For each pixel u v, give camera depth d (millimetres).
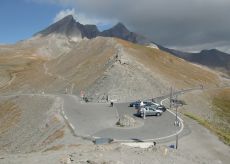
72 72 148750
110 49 163500
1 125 93375
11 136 75000
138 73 122125
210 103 128125
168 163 37406
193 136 57031
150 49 194625
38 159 36312
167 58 193875
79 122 64875
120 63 124062
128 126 61469
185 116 74125
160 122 66125
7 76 190875
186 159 41656
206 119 98938
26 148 59594
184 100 111188
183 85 149500
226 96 149750
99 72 129000
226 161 46719
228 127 97875
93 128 59656
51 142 54719
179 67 192250
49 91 135250
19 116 93938
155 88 117750
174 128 61438
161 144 50344
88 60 156125
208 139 56438
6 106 110875
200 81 178375
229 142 56938
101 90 106375
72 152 39000
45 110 85500
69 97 104938
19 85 164750
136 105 83875
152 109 72125
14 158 37688
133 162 35031
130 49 174750
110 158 35188
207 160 44219
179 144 51656
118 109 80438
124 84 109625
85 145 46438
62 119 67875
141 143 47719
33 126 74438
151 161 36719
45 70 180375
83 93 111438
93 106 85625
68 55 187625
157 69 154000
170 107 87438
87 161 32969
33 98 108125
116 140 51094
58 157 36438
